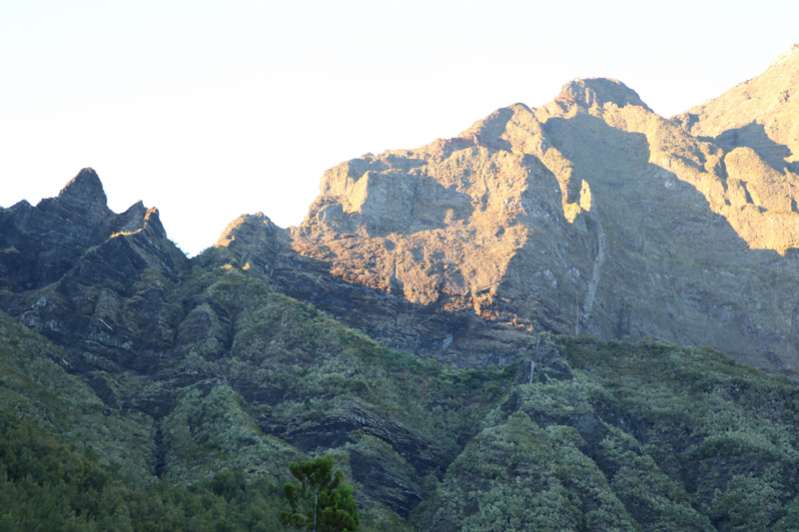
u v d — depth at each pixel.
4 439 189.25
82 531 170.00
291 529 195.12
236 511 197.50
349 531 166.75
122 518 178.88
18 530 163.12
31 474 184.25
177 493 198.88
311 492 169.62
